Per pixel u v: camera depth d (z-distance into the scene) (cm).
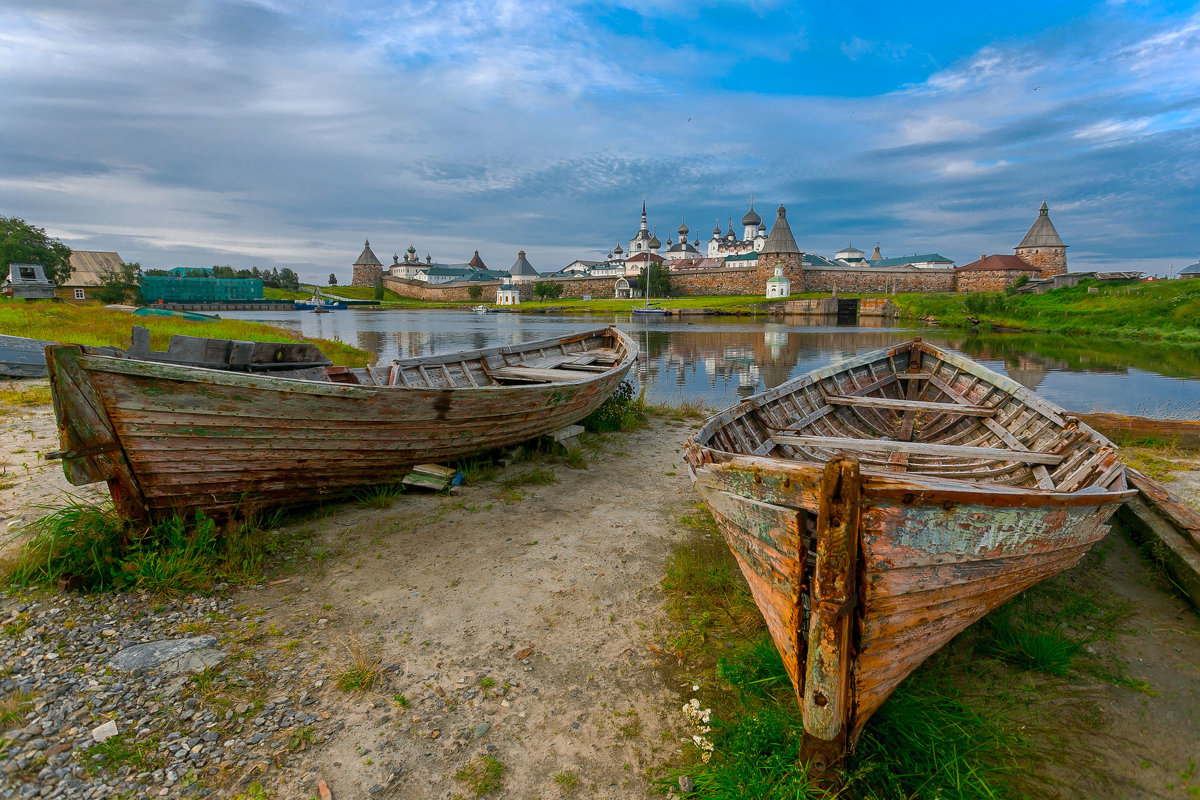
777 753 311
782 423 681
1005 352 3206
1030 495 318
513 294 11450
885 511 284
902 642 317
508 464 806
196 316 3897
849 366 838
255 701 350
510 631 433
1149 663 400
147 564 454
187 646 392
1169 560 492
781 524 307
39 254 7625
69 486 624
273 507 581
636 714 358
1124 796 302
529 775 312
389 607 456
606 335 1317
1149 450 942
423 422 637
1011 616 442
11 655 367
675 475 808
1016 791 302
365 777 305
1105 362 2723
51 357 421
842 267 10619
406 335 4256
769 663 377
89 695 341
